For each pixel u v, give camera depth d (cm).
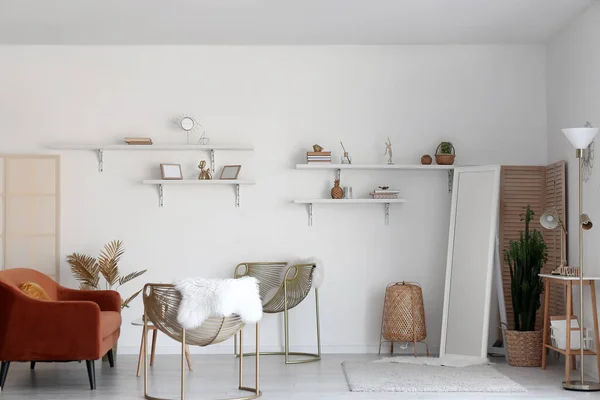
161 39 704
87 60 720
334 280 720
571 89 648
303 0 591
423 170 725
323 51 725
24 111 716
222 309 480
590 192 598
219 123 722
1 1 589
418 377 568
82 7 605
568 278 561
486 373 586
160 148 708
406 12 621
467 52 725
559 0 586
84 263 682
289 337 715
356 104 723
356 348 716
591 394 514
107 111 720
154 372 610
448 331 675
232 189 720
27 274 613
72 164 716
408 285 693
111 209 716
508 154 723
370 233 722
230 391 529
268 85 724
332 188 715
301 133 724
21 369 631
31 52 718
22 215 714
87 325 541
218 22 650
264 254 718
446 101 723
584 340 574
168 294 494
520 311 645
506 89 720
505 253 663
